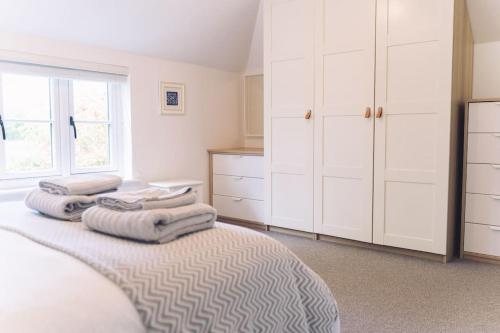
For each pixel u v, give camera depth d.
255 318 1.21
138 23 3.32
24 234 1.38
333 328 1.48
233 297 1.14
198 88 4.21
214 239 1.32
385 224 3.12
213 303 1.09
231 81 4.58
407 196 3.01
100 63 3.38
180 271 1.08
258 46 4.23
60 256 1.13
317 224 3.47
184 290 1.04
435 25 2.79
